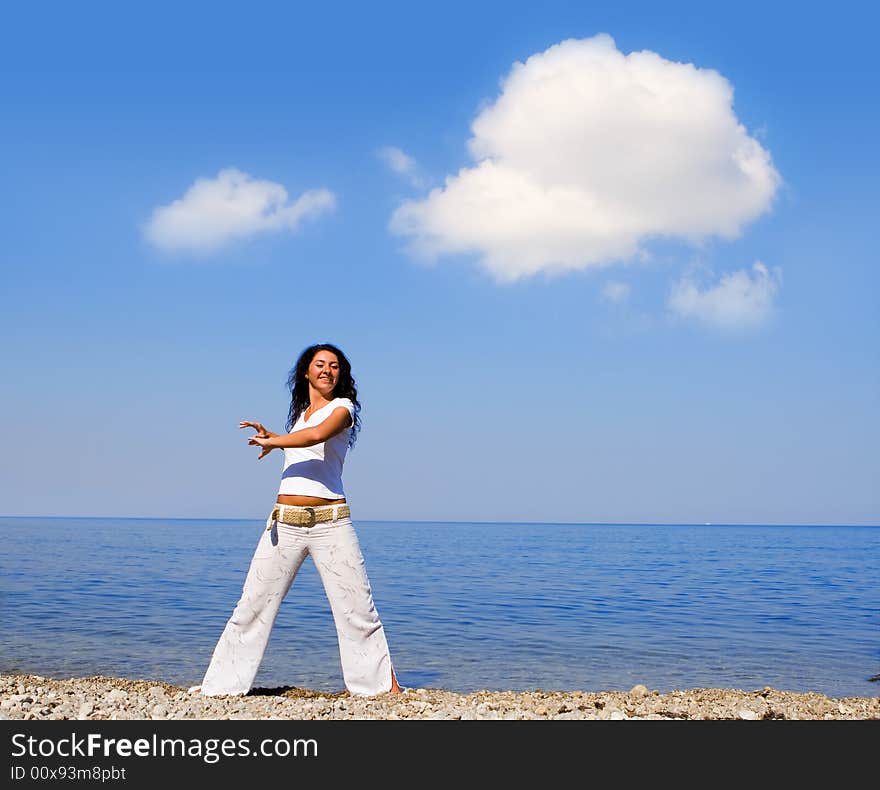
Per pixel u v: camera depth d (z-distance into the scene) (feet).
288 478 19.93
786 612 57.36
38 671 29.60
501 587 78.02
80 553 129.08
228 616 47.65
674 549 219.61
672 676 31.60
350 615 19.75
